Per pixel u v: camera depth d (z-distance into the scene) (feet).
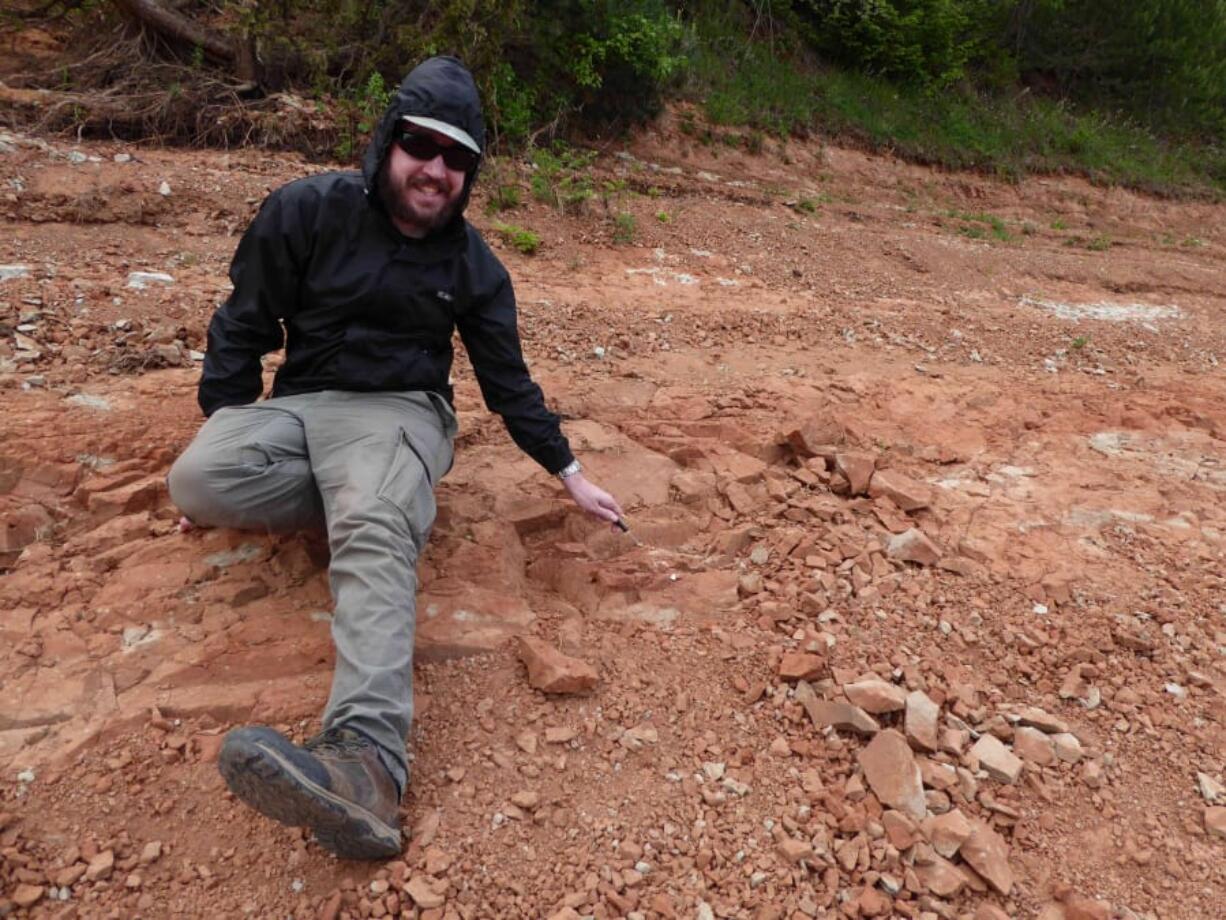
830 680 8.75
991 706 8.94
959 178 41.68
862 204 34.53
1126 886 7.55
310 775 5.89
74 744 7.39
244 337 8.34
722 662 9.01
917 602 10.11
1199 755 8.79
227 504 7.98
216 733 7.68
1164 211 45.91
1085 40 55.77
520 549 10.34
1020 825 7.80
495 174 23.77
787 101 38.96
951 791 7.92
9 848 6.64
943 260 27.02
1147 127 54.75
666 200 27.32
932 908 7.02
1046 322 22.74
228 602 8.91
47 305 13.73
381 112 23.65
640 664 8.87
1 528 9.39
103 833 6.88
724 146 35.09
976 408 15.85
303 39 24.06
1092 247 35.47
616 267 21.33
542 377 14.67
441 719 7.99
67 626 8.46
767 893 6.99
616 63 30.50
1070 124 50.88
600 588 9.77
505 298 8.78
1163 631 10.21
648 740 8.10
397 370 8.46
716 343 17.52
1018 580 10.76
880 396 15.67
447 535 10.03
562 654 8.64
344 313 8.27
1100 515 12.53
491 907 6.64
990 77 51.26
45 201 17.56
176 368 12.77
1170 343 22.65
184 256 16.87
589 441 12.49
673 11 38.86
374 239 8.13
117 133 21.95
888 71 45.91
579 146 30.35
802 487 12.06
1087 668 9.46
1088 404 16.75
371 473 7.68
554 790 7.55
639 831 7.36
